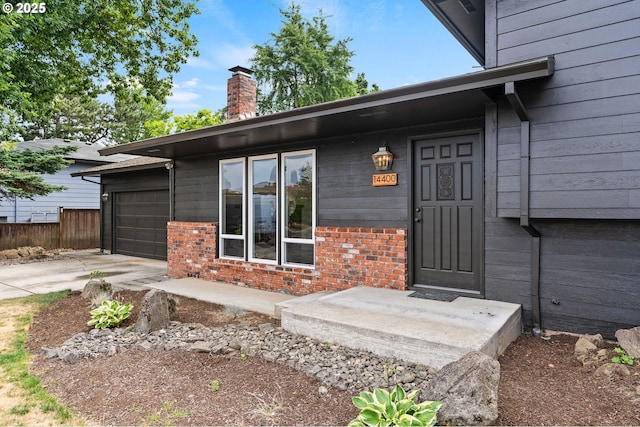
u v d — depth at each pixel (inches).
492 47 158.4
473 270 181.9
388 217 206.1
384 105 159.8
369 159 213.0
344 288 218.2
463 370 94.0
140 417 99.3
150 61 537.3
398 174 202.1
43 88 417.7
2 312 209.0
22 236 496.1
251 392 109.7
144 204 463.2
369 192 213.3
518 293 163.5
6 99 319.3
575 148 137.9
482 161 177.2
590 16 136.5
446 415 87.6
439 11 188.9
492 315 145.6
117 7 468.4
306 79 952.9
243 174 274.4
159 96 568.4
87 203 693.3
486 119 156.9
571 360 126.3
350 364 125.1
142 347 147.5
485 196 159.8
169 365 130.1
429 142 194.7
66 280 312.2
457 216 186.5
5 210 606.9
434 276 193.2
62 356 141.2
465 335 123.4
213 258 290.5
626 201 129.1
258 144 258.8
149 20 506.9
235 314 196.5
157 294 173.6
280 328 164.6
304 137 232.4
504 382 111.0
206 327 174.2
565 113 139.9
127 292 251.9
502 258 167.5
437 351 118.4
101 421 99.0
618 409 94.7
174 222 322.3
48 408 106.5
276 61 943.7
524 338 151.6
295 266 244.5
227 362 131.0
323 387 111.0
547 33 145.1
